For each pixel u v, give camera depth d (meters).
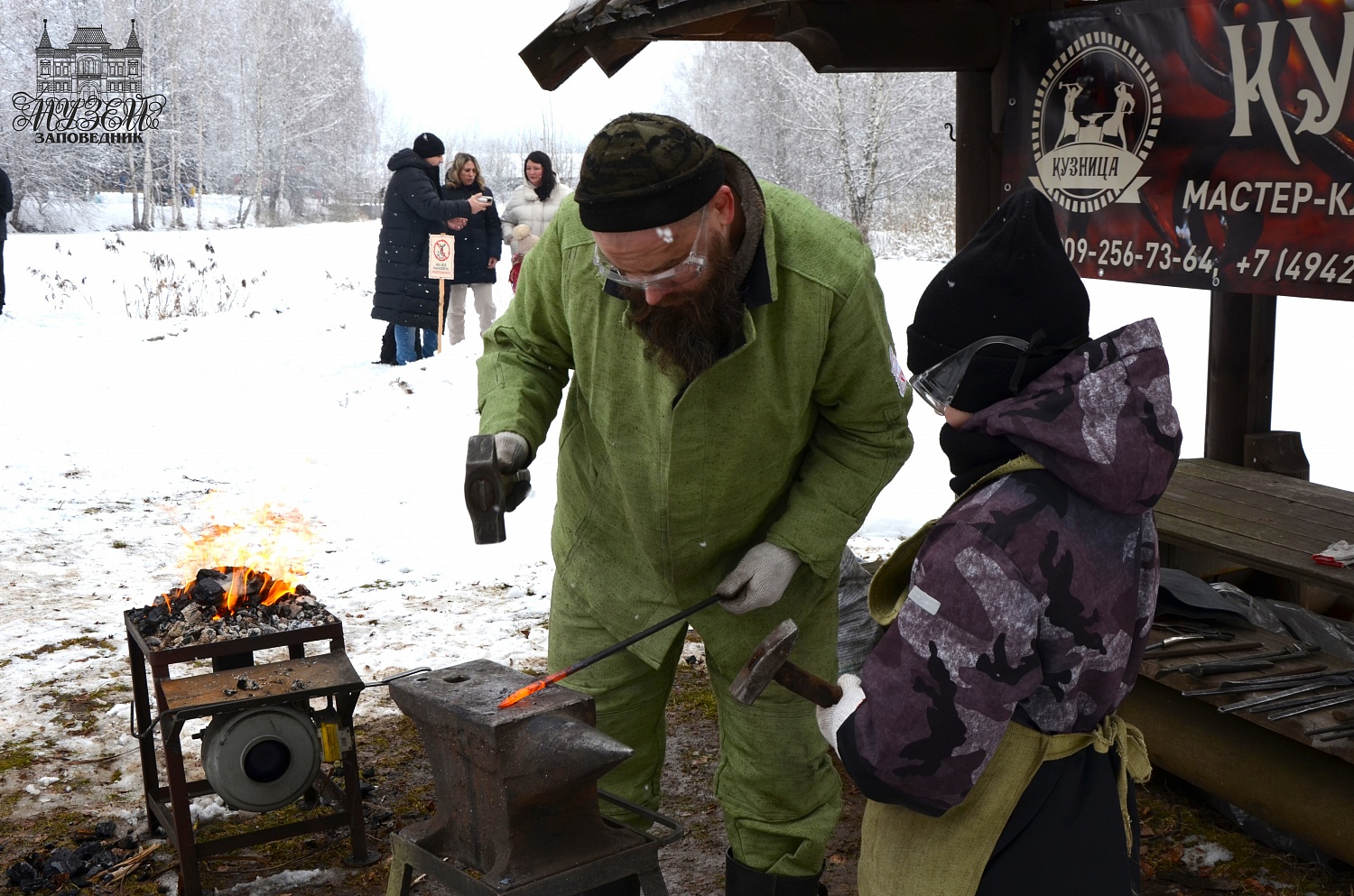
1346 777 2.99
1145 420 1.75
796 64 28.00
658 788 2.95
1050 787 1.82
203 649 3.01
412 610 5.25
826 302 2.34
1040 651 1.74
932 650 1.68
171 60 40.94
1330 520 3.77
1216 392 4.77
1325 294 3.22
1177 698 3.43
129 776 3.77
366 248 25.83
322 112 47.31
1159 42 3.52
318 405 8.97
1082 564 1.71
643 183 2.04
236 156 46.47
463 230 10.42
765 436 2.43
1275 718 3.06
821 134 28.44
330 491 6.99
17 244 25.14
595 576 2.74
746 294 2.29
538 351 2.78
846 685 1.91
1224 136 3.40
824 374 2.44
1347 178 3.12
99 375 10.20
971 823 1.83
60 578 5.61
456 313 10.69
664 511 2.51
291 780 3.01
